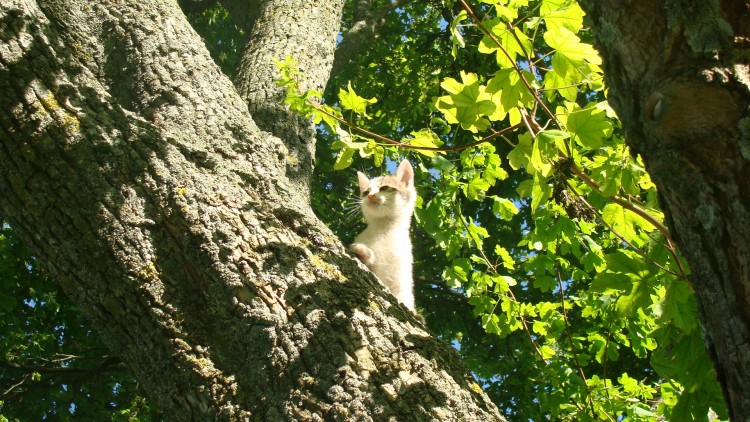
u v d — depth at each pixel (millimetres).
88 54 3654
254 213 2768
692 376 2553
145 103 3410
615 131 4023
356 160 9820
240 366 2451
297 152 4180
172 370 2484
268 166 3088
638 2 1596
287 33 5055
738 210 1504
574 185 3514
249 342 2467
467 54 10070
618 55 1661
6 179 2766
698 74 1510
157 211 2686
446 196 4938
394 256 5203
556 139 2592
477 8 9281
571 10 2652
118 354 2711
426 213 4980
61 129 2787
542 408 4887
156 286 2584
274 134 4176
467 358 8688
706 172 1533
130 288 2588
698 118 1507
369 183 5836
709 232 1565
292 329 2463
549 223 4250
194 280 2598
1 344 7863
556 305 4906
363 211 5570
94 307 2662
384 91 10758
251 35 5129
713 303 1615
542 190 2932
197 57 3701
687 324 2592
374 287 2732
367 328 2504
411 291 5340
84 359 8656
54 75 2924
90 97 2939
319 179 10344
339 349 2422
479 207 9805
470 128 2953
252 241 2662
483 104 2791
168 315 2545
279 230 2740
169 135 2938
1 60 2871
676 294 2613
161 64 3584
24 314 8414
